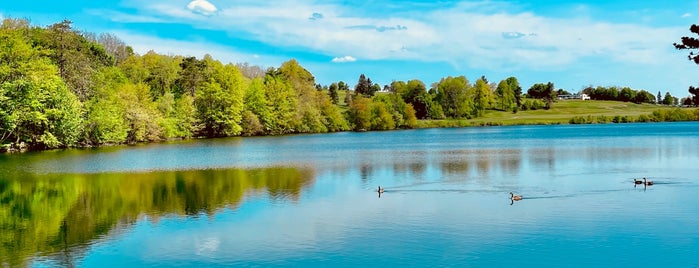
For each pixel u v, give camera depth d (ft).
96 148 282.97
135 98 337.93
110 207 108.37
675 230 84.99
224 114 412.77
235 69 426.10
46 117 260.62
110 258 75.10
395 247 77.97
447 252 75.61
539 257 73.15
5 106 248.73
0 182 145.59
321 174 160.35
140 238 84.58
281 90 462.19
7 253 77.71
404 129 563.89
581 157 206.28
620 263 70.44
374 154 236.02
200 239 83.46
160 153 245.45
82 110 286.05
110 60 451.94
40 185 139.54
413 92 641.40
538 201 110.32
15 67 255.70
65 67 294.05
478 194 120.47
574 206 104.37
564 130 479.82
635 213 97.04
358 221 93.91
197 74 432.25
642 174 151.84
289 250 77.20
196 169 176.04
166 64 463.01
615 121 639.35
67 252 78.02
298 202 112.37
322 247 78.48
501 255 73.92
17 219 98.48
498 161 195.83
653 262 70.74
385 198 116.47
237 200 114.93
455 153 236.84
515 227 88.28
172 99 388.16
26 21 369.30
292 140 364.58
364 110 526.16
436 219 94.79
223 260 73.46
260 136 431.43
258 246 79.36
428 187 132.16
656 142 284.41
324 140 362.74
